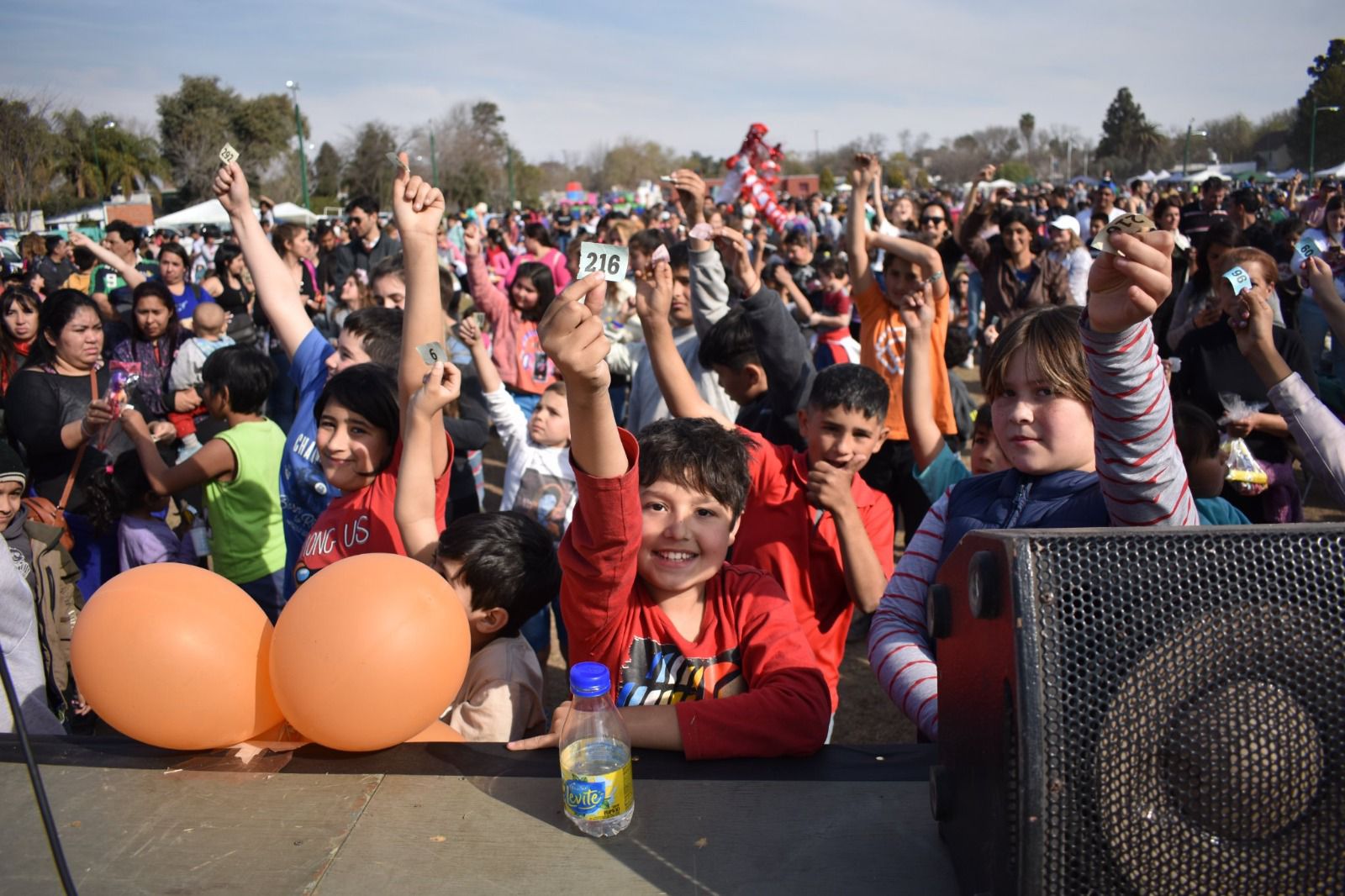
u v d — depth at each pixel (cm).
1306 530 106
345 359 330
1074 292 770
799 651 179
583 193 6462
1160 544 106
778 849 138
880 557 252
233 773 161
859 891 129
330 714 153
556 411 379
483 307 609
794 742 162
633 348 558
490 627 228
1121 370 134
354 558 166
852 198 471
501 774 159
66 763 165
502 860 136
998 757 110
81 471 438
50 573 301
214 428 517
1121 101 6881
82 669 159
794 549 244
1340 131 4112
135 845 141
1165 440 139
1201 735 102
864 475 456
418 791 154
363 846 140
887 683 177
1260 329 273
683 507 183
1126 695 103
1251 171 4925
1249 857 103
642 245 532
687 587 183
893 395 446
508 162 5597
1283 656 104
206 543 454
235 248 895
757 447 252
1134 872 102
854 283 468
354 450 255
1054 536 107
